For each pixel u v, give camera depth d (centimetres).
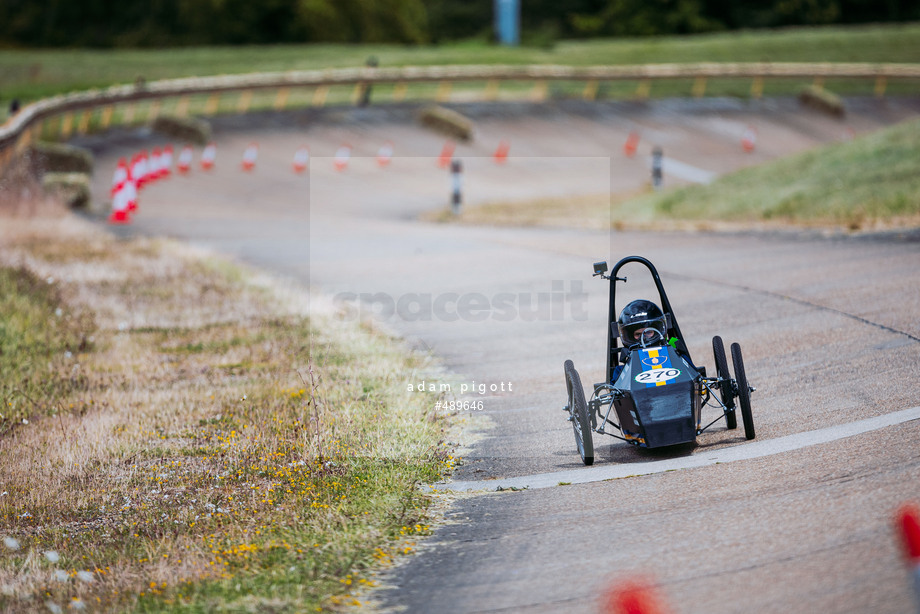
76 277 6066
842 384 3403
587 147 17975
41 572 2361
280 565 2262
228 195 12356
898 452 2597
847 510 2227
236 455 3228
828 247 6244
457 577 2158
